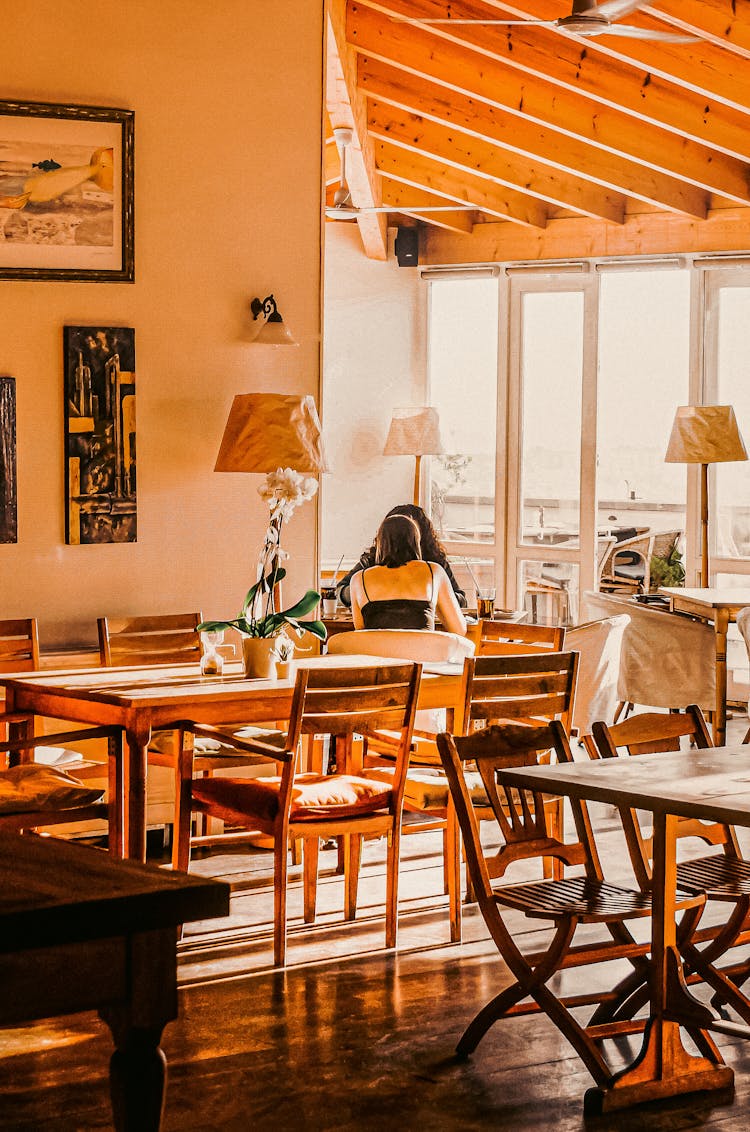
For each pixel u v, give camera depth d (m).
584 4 5.22
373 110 9.27
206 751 5.11
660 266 10.06
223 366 6.06
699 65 7.12
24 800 4.19
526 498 10.94
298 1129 3.15
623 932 3.86
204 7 5.94
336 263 10.92
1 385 5.59
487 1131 3.17
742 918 3.74
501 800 4.73
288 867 5.52
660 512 10.36
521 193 10.29
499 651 5.80
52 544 5.73
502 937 3.59
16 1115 3.21
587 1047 3.42
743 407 9.96
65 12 5.67
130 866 1.94
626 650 7.84
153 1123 1.86
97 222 5.74
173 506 5.98
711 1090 3.47
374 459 11.14
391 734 5.35
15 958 1.74
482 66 8.14
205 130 5.97
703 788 3.29
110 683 4.70
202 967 4.27
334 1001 3.98
